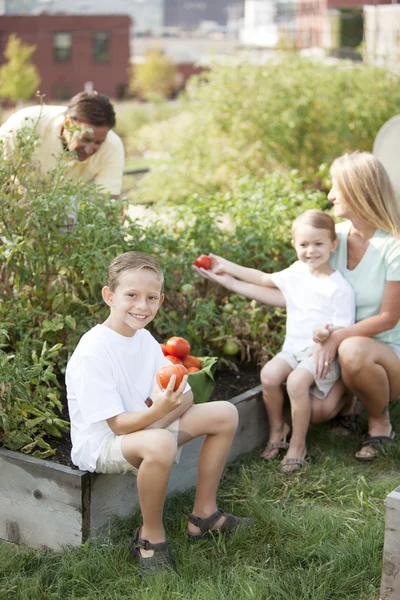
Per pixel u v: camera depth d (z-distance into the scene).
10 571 2.76
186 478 3.34
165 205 4.81
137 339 2.89
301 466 3.49
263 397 3.69
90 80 40.38
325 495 3.26
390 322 3.57
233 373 4.18
